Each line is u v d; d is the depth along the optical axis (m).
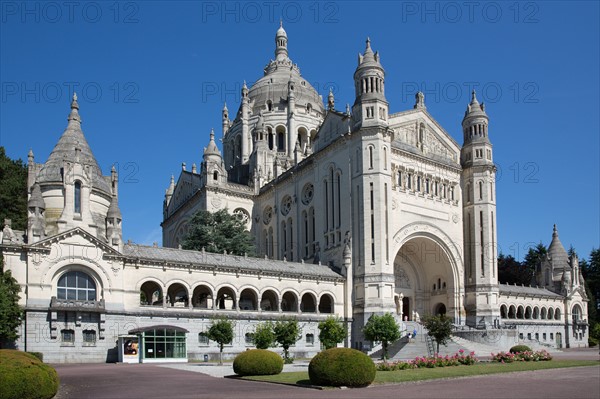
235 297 70.88
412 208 87.50
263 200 105.38
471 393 30.42
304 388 34.53
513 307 103.31
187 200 109.81
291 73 132.12
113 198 65.94
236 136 126.75
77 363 57.66
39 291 57.94
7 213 79.56
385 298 76.94
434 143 94.12
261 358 42.06
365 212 79.12
